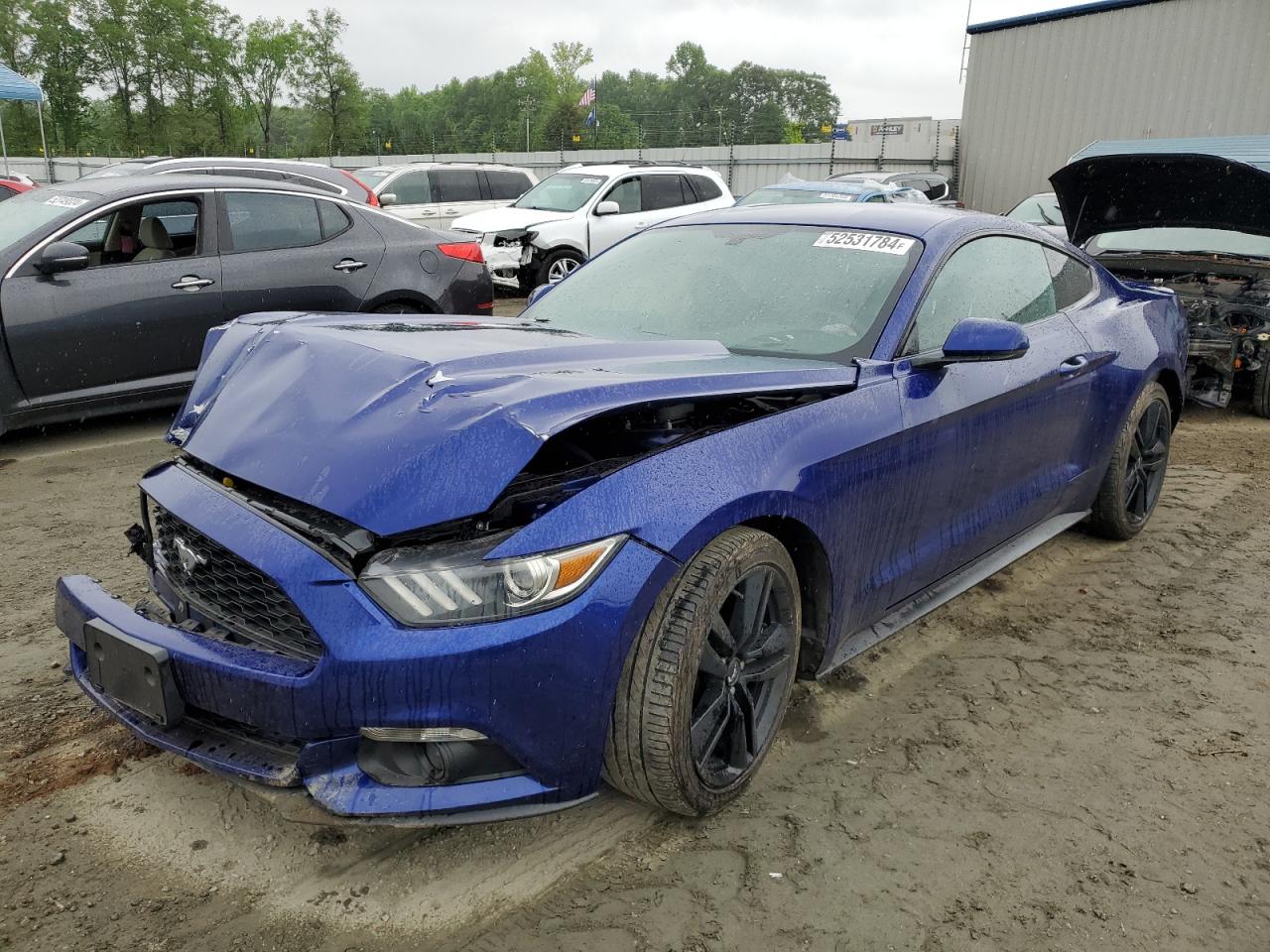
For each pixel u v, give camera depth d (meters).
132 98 78.75
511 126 108.94
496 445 2.14
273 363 2.70
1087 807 2.67
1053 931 2.21
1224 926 2.24
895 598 3.16
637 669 2.25
